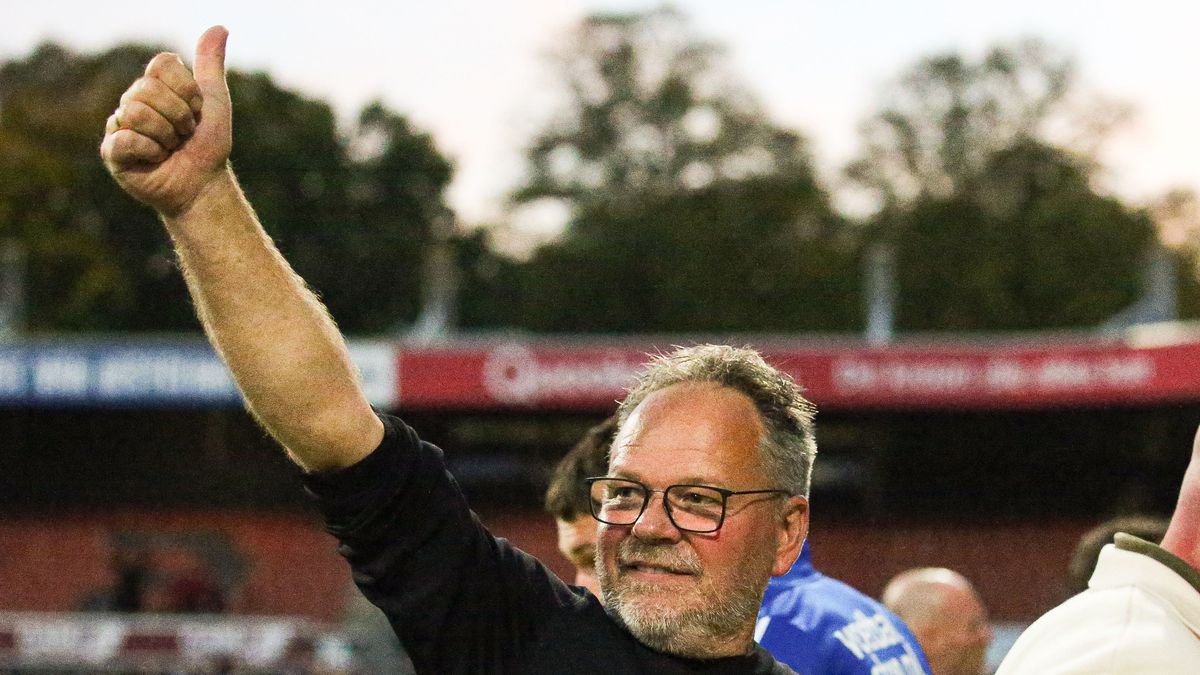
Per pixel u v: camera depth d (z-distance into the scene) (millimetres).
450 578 2234
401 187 47125
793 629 3484
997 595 24266
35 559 24688
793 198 46781
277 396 2111
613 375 20375
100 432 25203
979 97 48281
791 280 44594
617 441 2475
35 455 25125
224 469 25078
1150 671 2045
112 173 2037
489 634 2287
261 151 45031
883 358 20297
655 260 45125
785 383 2566
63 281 40281
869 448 25031
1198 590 2160
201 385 20438
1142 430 24547
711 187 47938
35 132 42156
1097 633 2113
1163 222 47281
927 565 24438
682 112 48625
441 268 22266
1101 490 24672
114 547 24734
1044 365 20047
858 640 3477
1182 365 19547
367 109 47844
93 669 15859
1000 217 45375
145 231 41219
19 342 20391
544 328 45562
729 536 2357
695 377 2494
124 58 45094
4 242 39812
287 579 24359
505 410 23922
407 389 20359
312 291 2250
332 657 14273
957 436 24859
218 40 2119
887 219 46500
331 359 2150
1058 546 24547
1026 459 24891
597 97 49250
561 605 2379
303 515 24766
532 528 24406
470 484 24672
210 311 2111
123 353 20406
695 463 2363
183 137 2045
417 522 2213
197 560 24625
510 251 48625
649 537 2336
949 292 44125
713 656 2363
